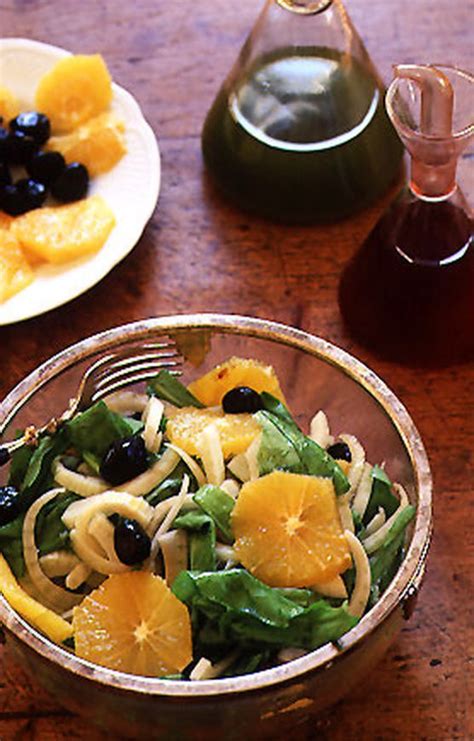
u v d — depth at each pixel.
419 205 1.15
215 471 1.02
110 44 1.41
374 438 1.06
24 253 1.25
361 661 0.97
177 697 0.93
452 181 1.14
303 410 1.09
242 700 0.93
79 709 0.98
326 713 1.05
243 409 1.05
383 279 1.18
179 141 1.34
